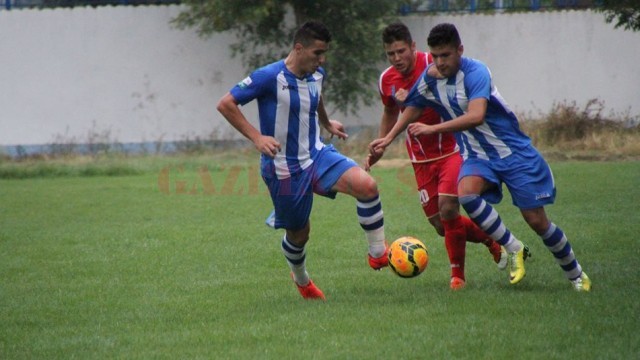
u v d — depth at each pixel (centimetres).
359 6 7975
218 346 1852
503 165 2266
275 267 2925
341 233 3600
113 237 3678
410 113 2373
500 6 8494
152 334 1989
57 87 8481
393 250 2281
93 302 2397
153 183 6100
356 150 7600
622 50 8288
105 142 8494
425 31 8419
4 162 7850
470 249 3108
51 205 4938
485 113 2209
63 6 8625
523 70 8412
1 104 8481
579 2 8350
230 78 8475
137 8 8406
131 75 8475
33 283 2711
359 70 8038
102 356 1816
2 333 2061
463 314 2052
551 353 1697
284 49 8331
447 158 2542
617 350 1705
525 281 2470
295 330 1962
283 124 2220
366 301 2261
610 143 7212
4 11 8394
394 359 1702
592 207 4069
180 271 2870
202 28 8044
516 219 3828
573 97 8400
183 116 8531
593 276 2494
